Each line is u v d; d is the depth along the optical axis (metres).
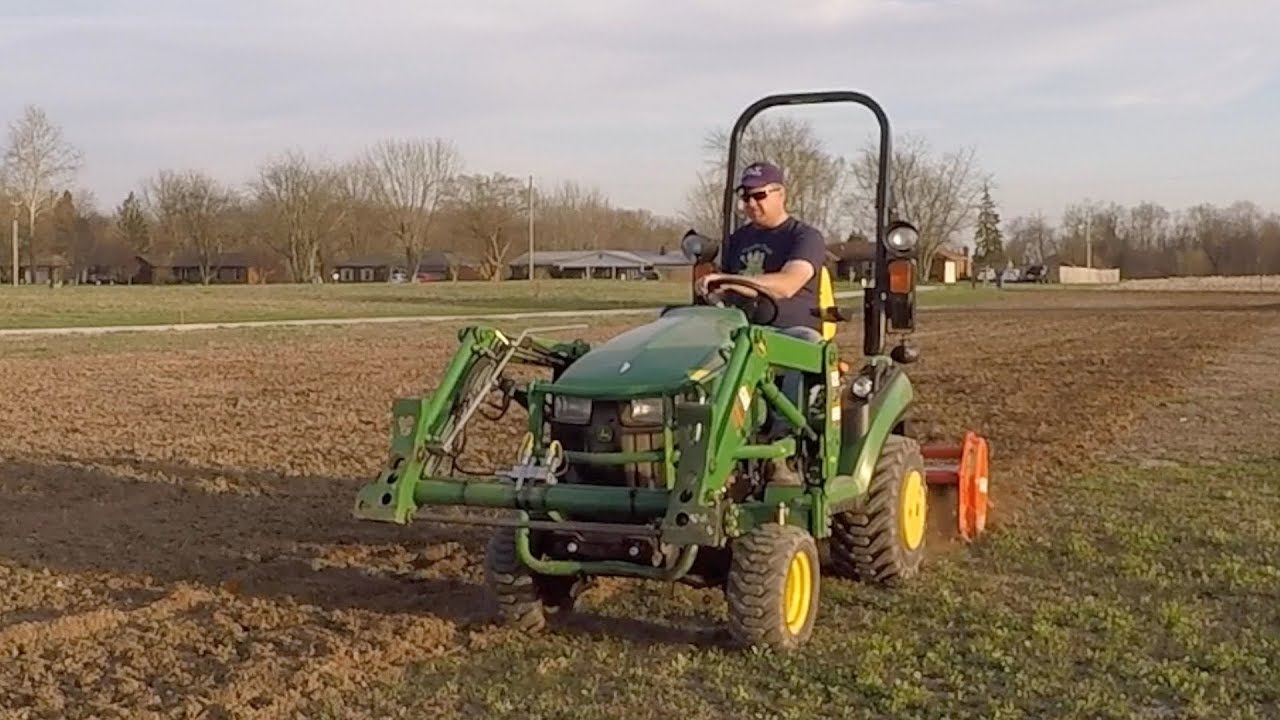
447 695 4.95
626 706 4.82
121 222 108.31
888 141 6.68
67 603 6.27
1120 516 8.14
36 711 4.80
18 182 90.31
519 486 5.20
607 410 5.26
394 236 108.00
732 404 5.08
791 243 6.27
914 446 6.70
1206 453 10.92
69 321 35.94
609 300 56.62
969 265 101.56
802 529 5.52
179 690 5.01
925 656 5.38
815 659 5.32
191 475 9.88
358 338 28.47
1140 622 5.87
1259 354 22.56
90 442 11.61
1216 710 4.81
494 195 106.25
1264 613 6.01
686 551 5.22
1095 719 4.73
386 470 5.39
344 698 4.92
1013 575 6.73
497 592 5.63
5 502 8.79
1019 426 12.70
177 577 6.74
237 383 17.44
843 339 23.91
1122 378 17.91
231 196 106.75
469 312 44.94
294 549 7.38
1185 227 118.12
